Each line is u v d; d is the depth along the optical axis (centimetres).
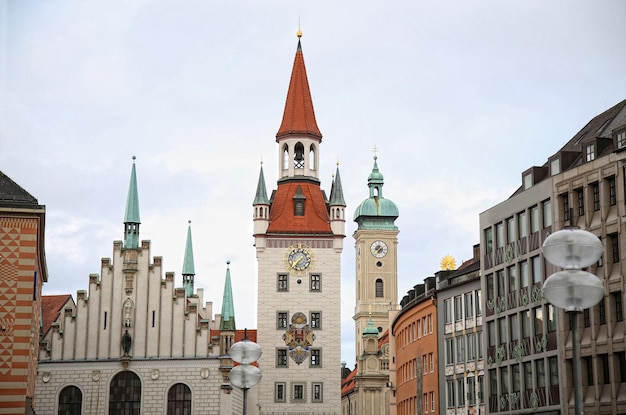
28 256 5084
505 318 6825
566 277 2578
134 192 9388
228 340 9056
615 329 5475
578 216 5922
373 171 19875
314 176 12244
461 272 8219
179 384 8988
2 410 4922
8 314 5016
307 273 11594
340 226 11719
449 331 8312
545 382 6153
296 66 12744
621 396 5366
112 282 9188
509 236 6831
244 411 3350
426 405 8944
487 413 7050
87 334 9094
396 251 19538
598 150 5912
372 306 19275
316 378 11256
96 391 8975
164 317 9112
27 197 5166
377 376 16588
